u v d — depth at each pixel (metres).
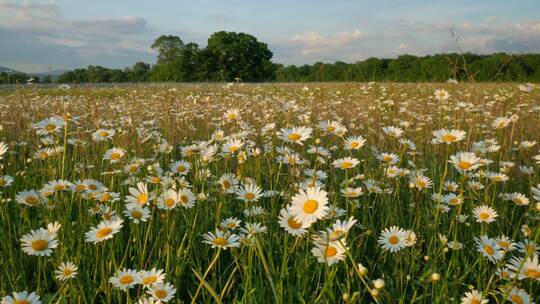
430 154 5.29
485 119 7.30
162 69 61.84
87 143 5.34
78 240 2.73
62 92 14.30
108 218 2.65
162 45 70.00
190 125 7.12
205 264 2.84
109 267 2.49
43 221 2.99
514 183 4.33
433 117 8.30
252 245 2.27
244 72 58.47
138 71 76.06
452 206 3.79
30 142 6.12
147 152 5.35
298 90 16.08
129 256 2.93
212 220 3.30
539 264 2.13
